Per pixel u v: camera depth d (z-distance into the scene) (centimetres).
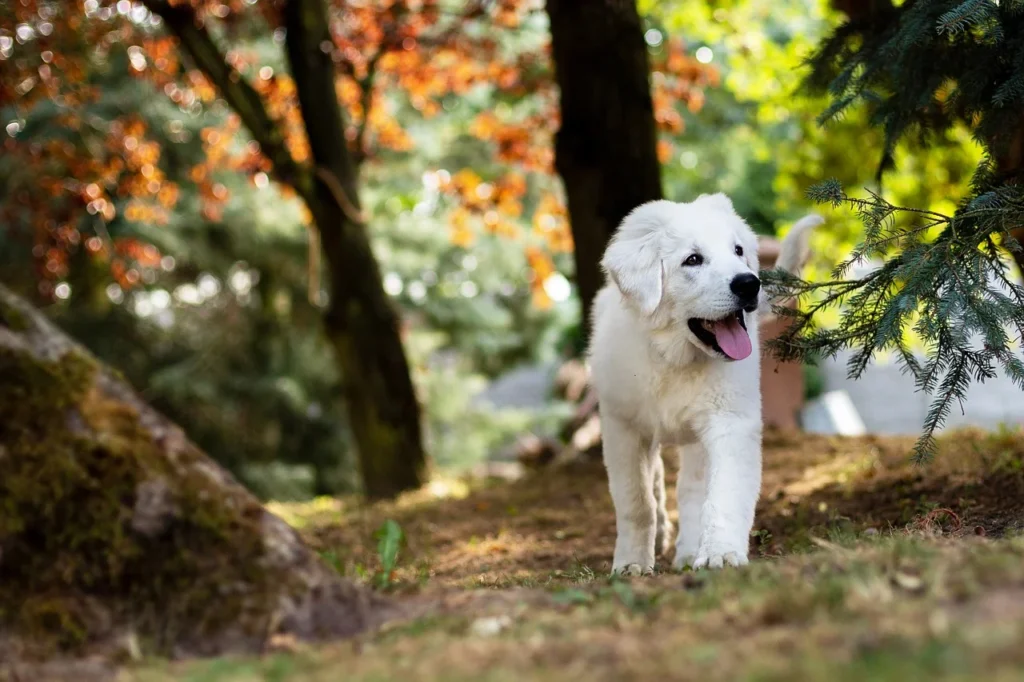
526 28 1445
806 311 497
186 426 2025
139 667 295
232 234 1955
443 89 1451
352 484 2127
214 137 1448
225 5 1219
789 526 616
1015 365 432
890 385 2291
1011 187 448
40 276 1360
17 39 1115
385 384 1172
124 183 1338
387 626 320
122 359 2042
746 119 2022
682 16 1491
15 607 308
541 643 279
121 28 1237
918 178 1215
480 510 838
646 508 526
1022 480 590
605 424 529
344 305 1173
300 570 329
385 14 1282
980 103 493
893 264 467
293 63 1166
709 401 486
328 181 1153
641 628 288
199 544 323
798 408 1023
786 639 254
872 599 277
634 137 920
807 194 473
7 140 1291
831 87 529
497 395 3366
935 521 514
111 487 321
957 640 231
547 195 1570
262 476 1964
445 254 2184
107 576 316
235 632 315
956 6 456
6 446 319
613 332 518
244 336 2056
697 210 498
